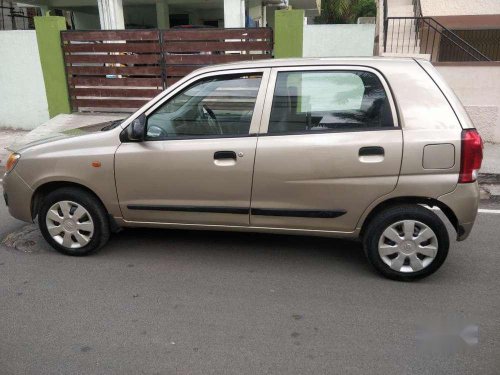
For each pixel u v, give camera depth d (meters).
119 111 10.62
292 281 3.91
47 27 10.02
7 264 4.24
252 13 17.53
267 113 3.89
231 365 2.87
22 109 10.59
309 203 3.87
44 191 4.42
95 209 4.23
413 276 3.85
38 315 3.42
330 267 4.17
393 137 3.65
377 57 3.93
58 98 10.45
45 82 10.34
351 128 3.76
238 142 3.88
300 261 4.29
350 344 3.06
